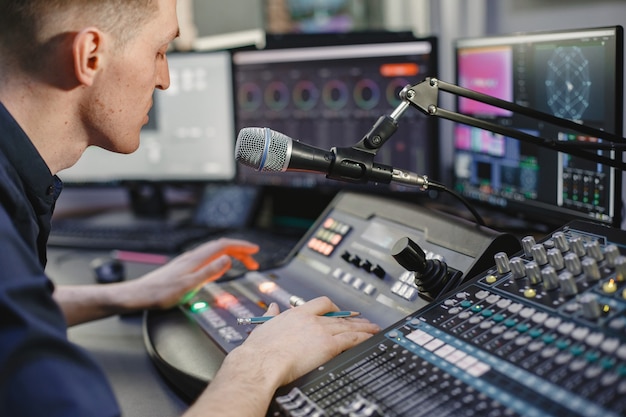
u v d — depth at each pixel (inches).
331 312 42.6
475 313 35.2
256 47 76.0
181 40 108.3
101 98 37.6
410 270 42.0
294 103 75.7
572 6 63.4
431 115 40.3
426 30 85.7
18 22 35.2
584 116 50.4
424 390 30.8
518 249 42.8
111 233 77.4
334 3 135.9
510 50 57.1
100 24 35.9
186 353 42.9
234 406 32.3
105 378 30.5
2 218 30.4
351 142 74.0
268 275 53.3
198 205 82.0
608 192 48.6
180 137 80.9
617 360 28.1
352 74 72.6
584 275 33.9
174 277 51.3
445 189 44.3
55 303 30.4
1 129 35.4
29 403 27.4
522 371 29.8
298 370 35.7
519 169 58.4
